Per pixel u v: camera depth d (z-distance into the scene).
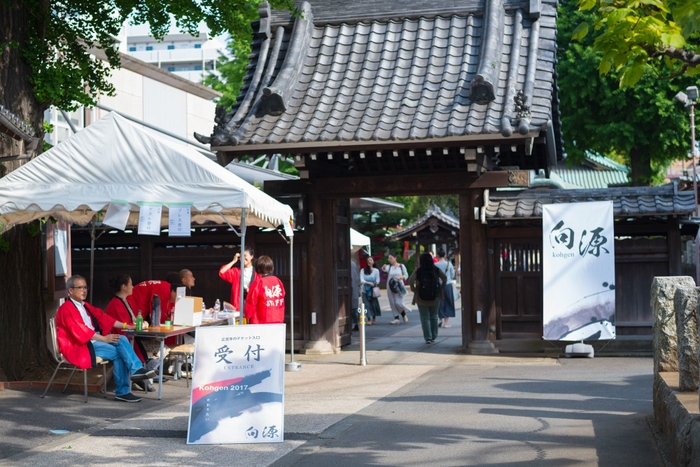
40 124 11.79
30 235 11.72
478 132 13.15
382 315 27.47
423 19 15.91
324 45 16.00
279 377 7.96
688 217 14.29
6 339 11.36
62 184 10.08
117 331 10.68
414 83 14.75
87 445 7.73
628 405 9.05
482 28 15.38
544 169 17.27
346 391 10.75
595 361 13.45
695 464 5.39
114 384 11.22
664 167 35.09
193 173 9.91
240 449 7.53
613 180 48.00
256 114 14.80
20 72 11.44
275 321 11.72
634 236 14.78
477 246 14.55
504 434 7.66
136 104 27.14
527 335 14.55
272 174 19.22
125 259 16.25
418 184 14.73
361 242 26.19
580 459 6.57
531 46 14.84
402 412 9.00
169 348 11.62
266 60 16.22
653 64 7.16
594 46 6.89
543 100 13.85
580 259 13.65
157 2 12.57
